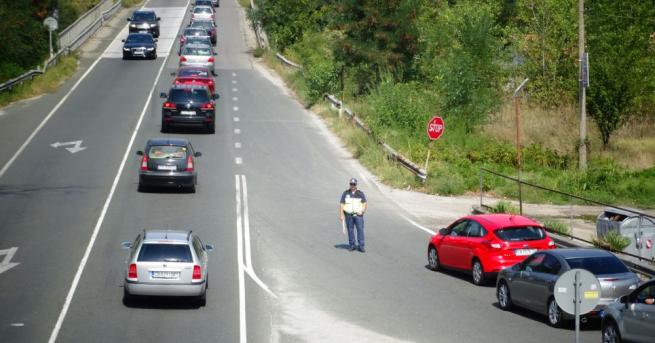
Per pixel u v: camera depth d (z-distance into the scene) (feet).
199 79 241.14
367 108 222.07
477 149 196.34
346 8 247.91
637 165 187.93
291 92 263.70
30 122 206.18
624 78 199.31
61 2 362.33
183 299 94.17
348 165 178.29
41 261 107.86
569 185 169.17
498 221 102.63
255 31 384.27
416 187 164.55
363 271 107.86
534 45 238.07
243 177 162.81
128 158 174.19
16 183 152.05
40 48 286.05
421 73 247.09
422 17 257.34
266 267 108.06
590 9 218.18
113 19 418.72
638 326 68.64
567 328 83.92
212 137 197.36
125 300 92.84
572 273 64.44
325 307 91.66
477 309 91.81
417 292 98.73
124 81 265.54
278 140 197.98
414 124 203.82
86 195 144.77
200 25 359.87
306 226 131.13
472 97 215.92
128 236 120.57
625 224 112.78
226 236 122.52
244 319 86.79
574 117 223.51
